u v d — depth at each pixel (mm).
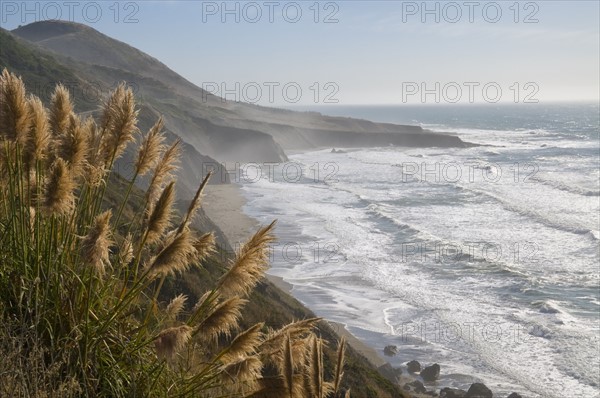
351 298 29219
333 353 14367
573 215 49062
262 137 88812
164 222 4125
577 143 119562
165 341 3688
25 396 3186
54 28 155875
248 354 4109
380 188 65938
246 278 4027
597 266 35188
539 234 43312
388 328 25859
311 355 3289
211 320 3879
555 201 55406
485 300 29281
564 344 24125
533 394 20625
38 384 3361
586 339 24562
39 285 3883
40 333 3748
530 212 50000
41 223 4141
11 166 4074
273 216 49281
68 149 3920
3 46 53594
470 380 21562
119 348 3928
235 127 90438
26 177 4141
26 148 3973
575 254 37875
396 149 120312
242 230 43594
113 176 15953
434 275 32938
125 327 4066
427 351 23766
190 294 12781
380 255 36812
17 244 3982
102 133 4309
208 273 14375
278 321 14977
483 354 23391
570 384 21172
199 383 3867
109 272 4242
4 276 3959
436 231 44375
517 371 22125
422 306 28312
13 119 3852
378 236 42250
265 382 3723
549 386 21078
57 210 3756
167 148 4441
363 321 26562
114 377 3717
